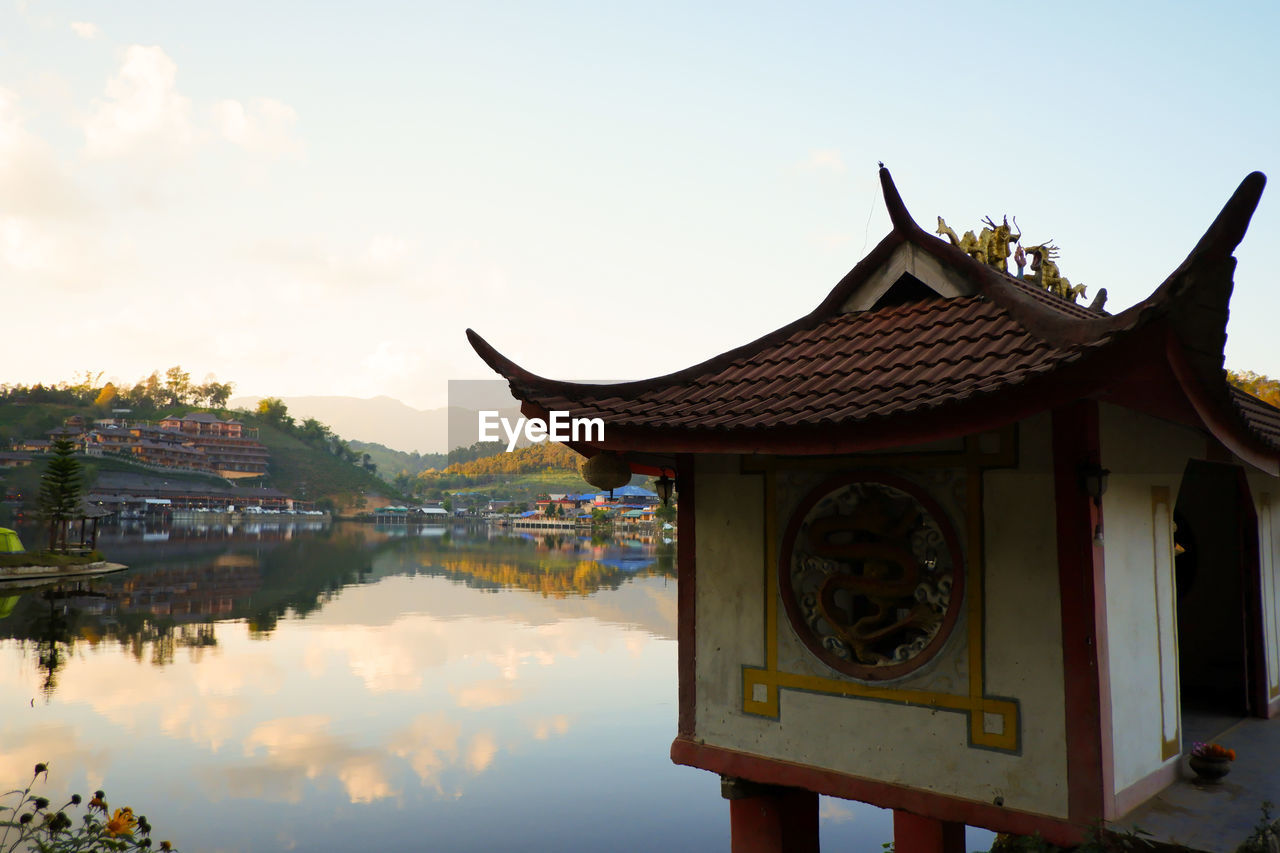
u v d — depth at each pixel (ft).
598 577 227.61
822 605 22.90
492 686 100.68
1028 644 19.92
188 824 59.31
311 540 408.67
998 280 22.94
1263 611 29.63
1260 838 17.53
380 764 72.74
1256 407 34.47
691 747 25.17
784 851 24.50
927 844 31.42
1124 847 18.04
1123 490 21.27
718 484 25.53
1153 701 21.75
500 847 55.98
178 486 615.98
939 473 21.48
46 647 122.11
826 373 23.08
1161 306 15.26
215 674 106.32
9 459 536.83
